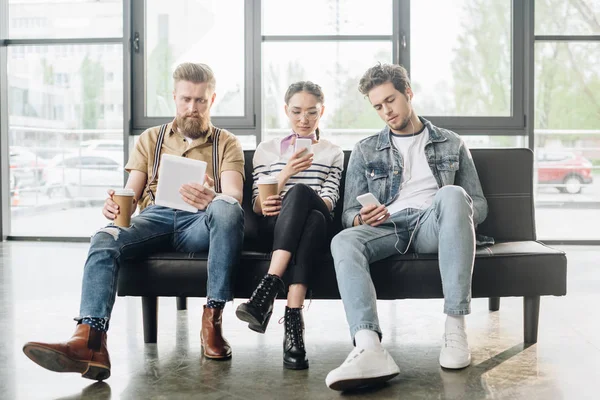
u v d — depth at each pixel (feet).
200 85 7.68
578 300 10.03
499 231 8.32
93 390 5.95
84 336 6.02
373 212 6.98
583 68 17.61
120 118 18.52
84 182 18.86
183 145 7.85
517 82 17.46
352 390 5.91
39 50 18.63
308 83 8.14
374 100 7.64
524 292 7.05
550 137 17.79
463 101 17.63
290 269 6.75
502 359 6.85
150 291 7.09
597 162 17.76
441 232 6.57
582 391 5.82
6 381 6.22
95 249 6.46
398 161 7.68
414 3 17.52
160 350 7.33
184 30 17.90
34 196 18.98
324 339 7.91
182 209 7.00
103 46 18.39
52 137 18.81
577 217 17.90
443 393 5.80
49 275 12.57
